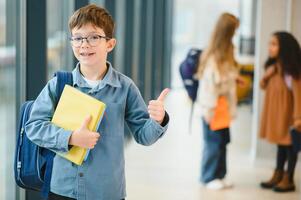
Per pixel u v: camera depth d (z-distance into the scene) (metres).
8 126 3.91
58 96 2.45
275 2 6.41
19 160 2.51
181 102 12.20
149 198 5.23
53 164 2.43
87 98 2.33
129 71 8.43
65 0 4.99
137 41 9.20
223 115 5.41
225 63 5.33
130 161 6.73
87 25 2.34
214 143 5.54
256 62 6.59
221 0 14.98
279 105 5.33
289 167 5.47
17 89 3.89
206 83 5.35
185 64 5.66
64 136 2.26
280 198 5.28
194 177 6.04
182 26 15.37
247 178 6.02
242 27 13.82
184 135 8.57
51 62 4.60
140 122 2.50
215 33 5.35
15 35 3.85
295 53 5.22
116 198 2.44
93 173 2.38
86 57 2.38
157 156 7.06
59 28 4.90
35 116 2.40
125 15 8.30
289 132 5.32
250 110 11.72
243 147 7.82
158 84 12.04
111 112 2.42
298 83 5.18
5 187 3.95
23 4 3.81
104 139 2.40
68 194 2.39
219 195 5.38
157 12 11.72
